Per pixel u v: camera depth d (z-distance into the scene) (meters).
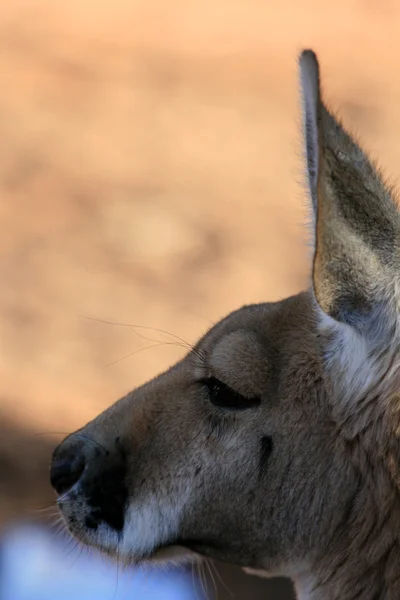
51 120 20.80
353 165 4.80
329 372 5.55
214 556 6.02
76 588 9.61
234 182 19.25
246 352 5.78
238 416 5.81
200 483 5.91
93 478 6.24
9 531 10.69
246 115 21.92
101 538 6.28
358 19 27.19
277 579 10.26
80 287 15.77
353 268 4.86
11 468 11.76
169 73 23.52
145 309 15.30
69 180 18.73
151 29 25.69
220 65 24.16
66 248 16.73
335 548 5.73
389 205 4.89
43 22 25.33
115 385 13.65
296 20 26.89
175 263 16.61
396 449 5.41
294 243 17.39
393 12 27.83
